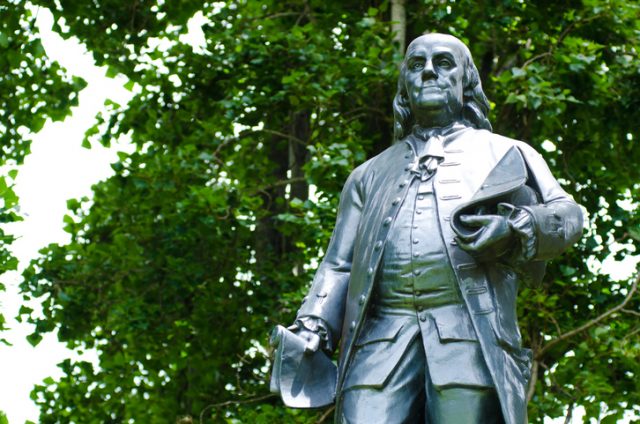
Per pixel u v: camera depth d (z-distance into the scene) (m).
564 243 4.52
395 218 4.71
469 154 4.84
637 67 12.63
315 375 4.70
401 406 4.51
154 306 13.52
